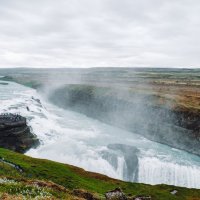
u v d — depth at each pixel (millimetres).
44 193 24875
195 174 79375
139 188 62844
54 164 68500
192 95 152000
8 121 90438
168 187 65312
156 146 102562
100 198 33688
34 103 166125
